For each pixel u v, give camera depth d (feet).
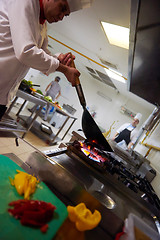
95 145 4.10
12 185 1.73
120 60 9.09
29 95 7.22
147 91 5.33
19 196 1.64
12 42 2.82
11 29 2.56
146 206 2.89
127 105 18.45
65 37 11.59
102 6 5.79
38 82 20.75
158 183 5.67
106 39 7.94
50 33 12.51
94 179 3.00
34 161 2.44
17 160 2.38
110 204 2.39
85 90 19.90
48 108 15.64
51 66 2.81
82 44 10.80
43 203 1.59
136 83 5.11
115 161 4.94
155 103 6.22
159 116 7.98
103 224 2.02
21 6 2.47
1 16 2.79
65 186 2.26
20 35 2.46
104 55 9.84
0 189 1.59
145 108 17.65
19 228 1.28
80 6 3.07
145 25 2.50
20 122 10.28
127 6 5.08
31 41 2.53
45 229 1.35
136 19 2.51
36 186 1.93
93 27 7.74
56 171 2.34
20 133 9.73
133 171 5.56
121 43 7.38
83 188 2.21
